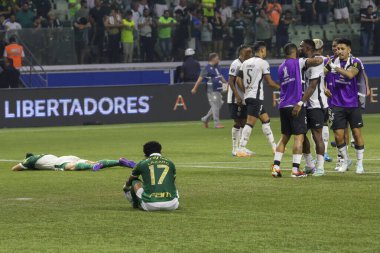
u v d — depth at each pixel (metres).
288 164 50.25
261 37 104.44
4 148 64.81
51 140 70.94
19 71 91.69
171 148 61.72
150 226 30.33
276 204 35.06
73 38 97.75
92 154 59.19
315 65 42.69
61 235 28.89
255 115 55.19
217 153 57.91
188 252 26.11
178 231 29.42
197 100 89.88
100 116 87.25
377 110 93.88
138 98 88.25
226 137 70.62
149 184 33.38
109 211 33.59
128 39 100.69
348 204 34.81
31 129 83.38
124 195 37.91
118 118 87.81
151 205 33.19
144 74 101.56
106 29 99.62
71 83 98.19
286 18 105.31
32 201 36.59
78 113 86.69
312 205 34.69
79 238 28.36
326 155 51.09
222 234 28.88
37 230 29.80
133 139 70.38
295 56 43.19
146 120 88.50
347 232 29.09
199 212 33.19
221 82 79.44
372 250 26.25
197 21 102.75
